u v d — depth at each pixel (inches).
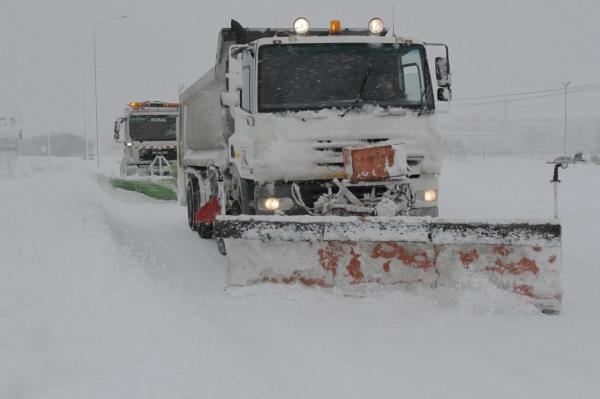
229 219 323.0
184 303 281.4
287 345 252.8
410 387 210.2
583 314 297.9
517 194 967.0
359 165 354.6
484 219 301.6
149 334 230.2
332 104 379.6
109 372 200.2
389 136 377.1
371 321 286.2
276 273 323.0
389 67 391.9
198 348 224.7
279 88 376.8
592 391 205.9
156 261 412.8
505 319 289.0
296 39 383.6
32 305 244.8
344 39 390.0
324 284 319.3
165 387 191.3
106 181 958.4
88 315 240.1
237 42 474.9
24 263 295.1
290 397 199.5
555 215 313.6
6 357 202.2
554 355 240.7
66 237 347.9
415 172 379.2
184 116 671.8
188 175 649.0
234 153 430.3
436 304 307.7
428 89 395.9
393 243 313.7
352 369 226.7
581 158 2807.6
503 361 234.8
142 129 1214.3
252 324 280.5
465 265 307.6
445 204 826.8
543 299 298.5
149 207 860.0
